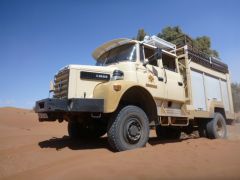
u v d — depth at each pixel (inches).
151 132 519.8
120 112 245.0
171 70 339.9
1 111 855.7
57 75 275.4
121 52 310.5
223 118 409.4
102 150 249.0
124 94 259.0
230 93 468.8
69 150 257.0
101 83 257.4
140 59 298.4
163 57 337.7
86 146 279.3
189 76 362.3
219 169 155.5
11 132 470.3
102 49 329.1
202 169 157.6
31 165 211.2
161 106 310.2
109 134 241.9
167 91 317.7
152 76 302.0
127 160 186.1
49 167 196.2
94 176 150.8
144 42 308.3
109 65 307.7
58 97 266.7
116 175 150.5
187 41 405.1
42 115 275.9
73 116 272.5
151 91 296.2
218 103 412.5
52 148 272.7
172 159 187.8
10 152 265.9
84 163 189.6
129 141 246.4
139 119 256.4
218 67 442.6
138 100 277.9
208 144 260.8
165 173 151.1
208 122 392.5
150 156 199.0
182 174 148.5
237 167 157.3
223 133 403.2
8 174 192.9
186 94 359.3
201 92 384.8
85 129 333.1
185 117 339.3
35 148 279.4
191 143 273.1
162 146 250.1
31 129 586.9
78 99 234.7
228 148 233.3
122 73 279.1
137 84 256.1
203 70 399.5
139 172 154.1
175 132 399.2
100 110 237.3
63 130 589.3
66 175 156.9
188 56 369.7
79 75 257.3
